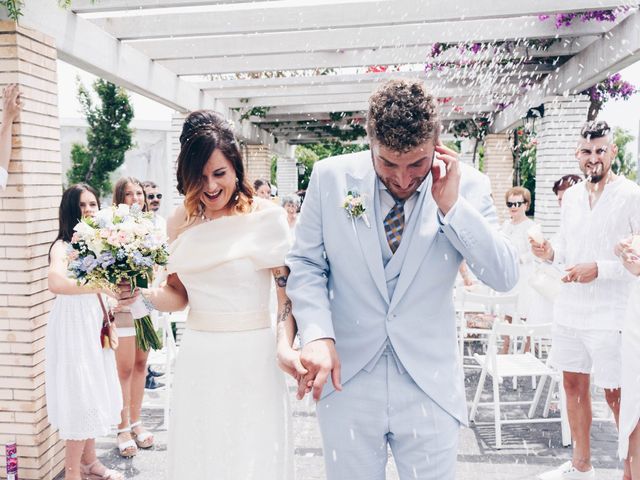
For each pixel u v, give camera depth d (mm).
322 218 1823
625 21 4711
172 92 6547
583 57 5801
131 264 2318
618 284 2971
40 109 3432
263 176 12367
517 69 6609
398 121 1434
